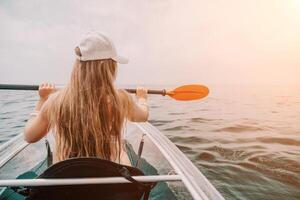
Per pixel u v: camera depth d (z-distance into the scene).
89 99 0.96
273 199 2.87
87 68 0.97
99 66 0.98
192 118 9.05
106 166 0.81
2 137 5.74
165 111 11.09
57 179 0.79
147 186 0.91
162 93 1.95
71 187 0.82
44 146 2.25
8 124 7.27
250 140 5.67
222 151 4.68
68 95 0.97
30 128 1.00
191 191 1.02
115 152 1.04
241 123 8.13
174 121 8.32
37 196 0.83
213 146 5.02
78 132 0.96
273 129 7.20
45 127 1.01
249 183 3.27
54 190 0.82
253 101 16.28
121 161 1.19
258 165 3.92
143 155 2.15
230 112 11.04
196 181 1.40
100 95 0.97
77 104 0.96
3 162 1.67
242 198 2.88
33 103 12.78
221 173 3.58
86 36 0.99
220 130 6.87
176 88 1.97
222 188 3.12
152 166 1.85
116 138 1.04
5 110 10.20
